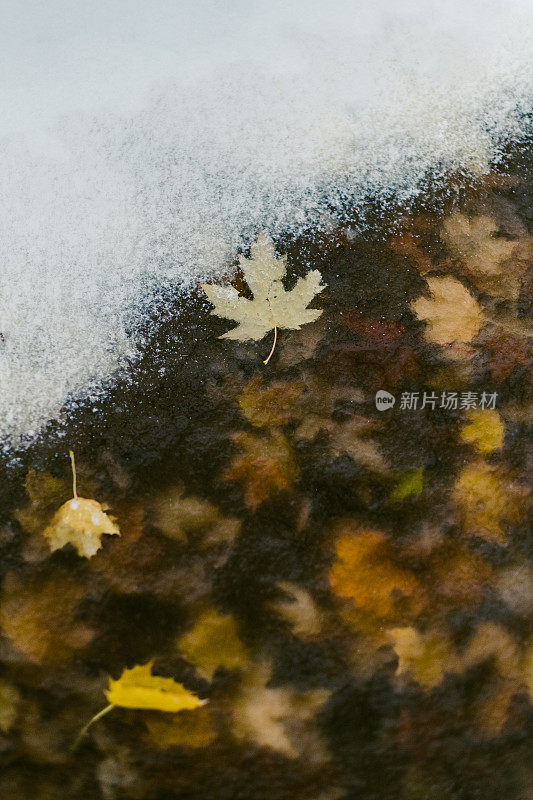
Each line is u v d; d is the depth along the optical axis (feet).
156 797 4.73
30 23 5.17
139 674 4.76
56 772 4.74
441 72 5.23
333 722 4.75
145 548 4.85
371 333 5.01
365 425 4.94
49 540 4.85
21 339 4.99
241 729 4.75
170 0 5.22
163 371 4.98
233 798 4.73
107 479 4.90
